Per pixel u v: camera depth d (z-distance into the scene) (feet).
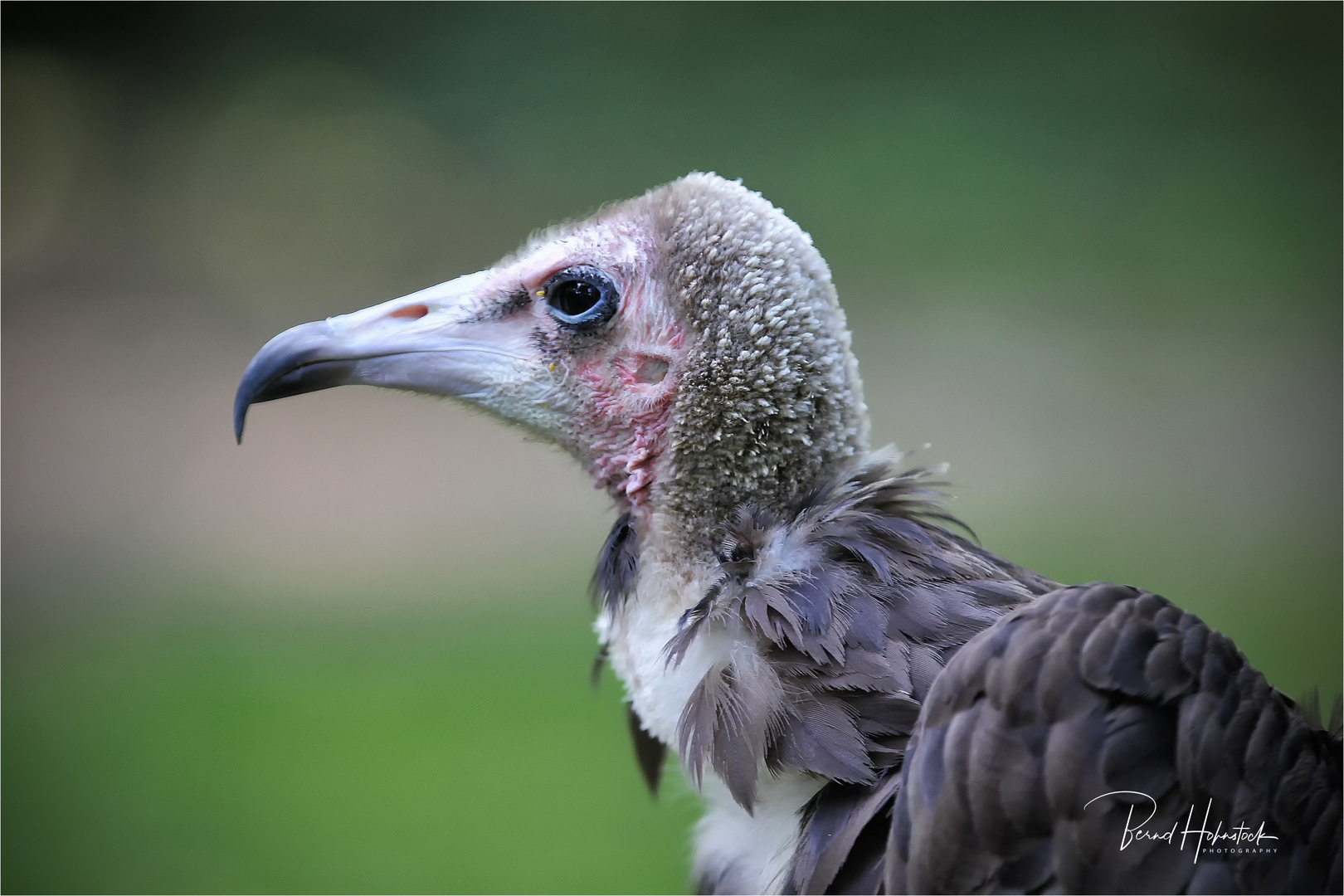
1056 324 60.03
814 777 12.19
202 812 32.99
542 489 53.31
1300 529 47.85
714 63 70.95
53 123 81.41
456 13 75.51
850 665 11.93
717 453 13.58
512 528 50.65
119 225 74.02
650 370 14.64
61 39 83.87
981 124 68.69
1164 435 53.98
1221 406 55.83
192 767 34.96
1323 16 68.33
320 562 49.06
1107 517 48.49
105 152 79.97
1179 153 69.05
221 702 38.60
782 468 13.56
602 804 33.24
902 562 12.66
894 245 63.46
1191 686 11.19
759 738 11.87
